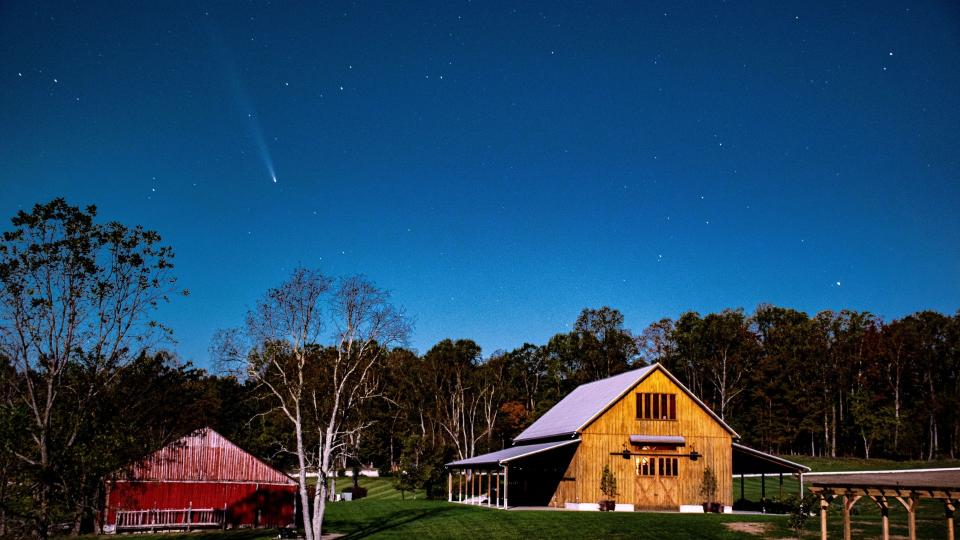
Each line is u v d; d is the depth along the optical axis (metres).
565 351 99.62
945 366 87.31
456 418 86.38
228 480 44.72
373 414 71.62
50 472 28.72
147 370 39.03
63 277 31.25
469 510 45.09
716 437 46.38
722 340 91.12
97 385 32.44
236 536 40.59
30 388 30.23
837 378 90.06
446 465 55.56
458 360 93.62
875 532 32.91
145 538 40.12
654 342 97.88
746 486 59.47
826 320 95.94
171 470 43.78
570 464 46.00
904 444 81.25
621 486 45.16
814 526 35.50
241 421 73.69
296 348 39.22
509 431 91.62
